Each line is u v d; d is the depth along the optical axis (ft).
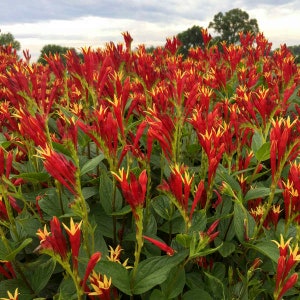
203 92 1.89
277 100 2.19
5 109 1.73
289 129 1.28
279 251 1.16
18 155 1.95
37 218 1.62
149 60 2.91
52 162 1.10
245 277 1.40
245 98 1.82
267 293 1.50
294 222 1.35
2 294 1.37
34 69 1.72
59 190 1.50
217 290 1.40
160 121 1.43
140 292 1.14
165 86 2.22
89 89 1.77
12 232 1.56
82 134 1.84
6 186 1.38
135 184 1.06
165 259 1.18
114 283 1.14
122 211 1.47
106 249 1.35
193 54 4.16
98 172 1.78
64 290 1.22
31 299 1.37
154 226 1.56
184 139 2.29
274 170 1.35
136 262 1.15
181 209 1.22
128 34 2.85
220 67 3.51
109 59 1.69
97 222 1.62
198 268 1.55
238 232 1.49
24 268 1.48
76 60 1.76
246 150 1.99
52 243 1.00
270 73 3.10
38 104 1.60
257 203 1.72
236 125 1.75
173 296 1.25
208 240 1.13
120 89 1.71
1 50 5.13
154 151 2.06
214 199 1.86
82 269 1.26
